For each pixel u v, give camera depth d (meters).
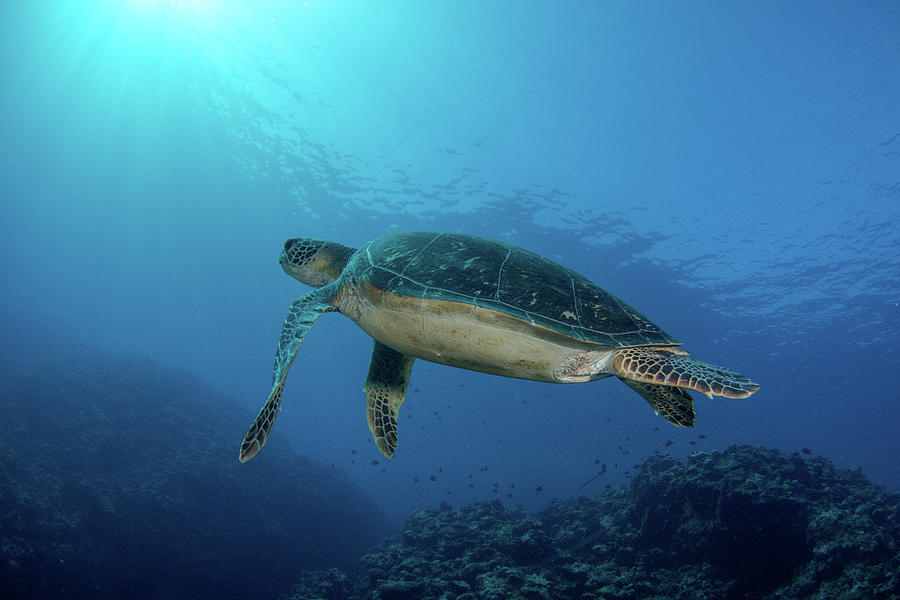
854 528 8.28
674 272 36.41
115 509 14.09
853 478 12.45
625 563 10.52
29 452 15.48
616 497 14.65
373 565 11.88
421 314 3.40
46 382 21.66
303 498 20.41
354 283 4.10
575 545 12.61
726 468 10.48
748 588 8.76
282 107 31.88
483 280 3.43
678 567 9.66
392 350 4.81
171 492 16.06
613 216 32.38
